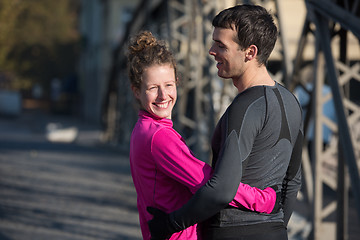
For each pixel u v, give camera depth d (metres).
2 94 86.12
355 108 9.87
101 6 75.12
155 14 30.22
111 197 18.25
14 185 20.34
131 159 4.55
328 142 18.64
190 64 19.20
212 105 15.63
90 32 88.56
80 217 15.02
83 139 55.84
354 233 12.70
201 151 18.56
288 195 4.62
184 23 21.41
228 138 4.02
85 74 94.00
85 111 91.62
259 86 4.24
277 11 12.23
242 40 4.19
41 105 123.12
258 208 4.14
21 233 13.01
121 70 39.66
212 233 4.27
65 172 24.41
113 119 45.53
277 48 12.27
